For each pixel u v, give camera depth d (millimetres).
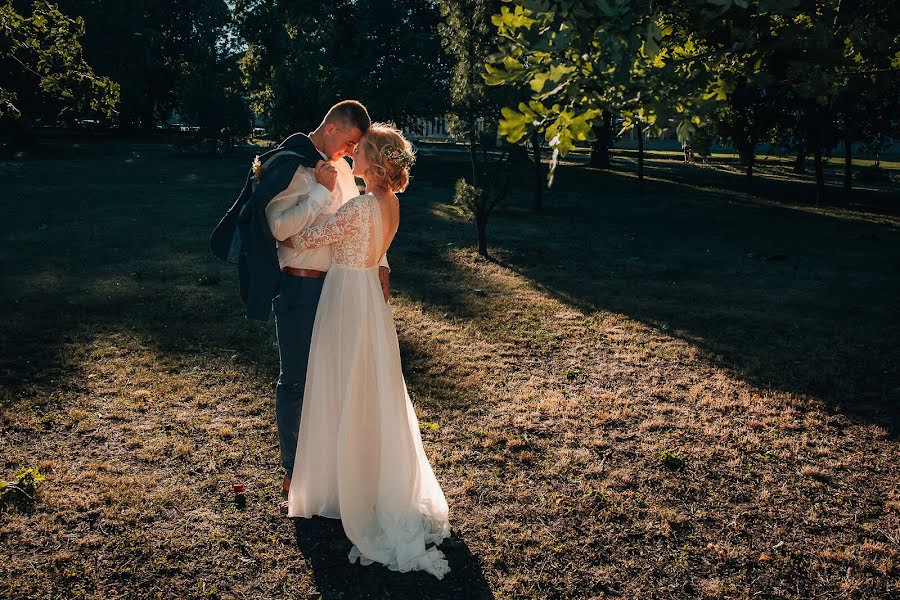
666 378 6238
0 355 6246
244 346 6781
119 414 5109
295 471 3699
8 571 3250
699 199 22078
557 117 1918
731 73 2334
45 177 22047
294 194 3473
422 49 28172
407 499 3621
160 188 20531
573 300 9070
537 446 4777
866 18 2676
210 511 3832
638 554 3537
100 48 35812
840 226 16750
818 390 5945
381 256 3658
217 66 43438
